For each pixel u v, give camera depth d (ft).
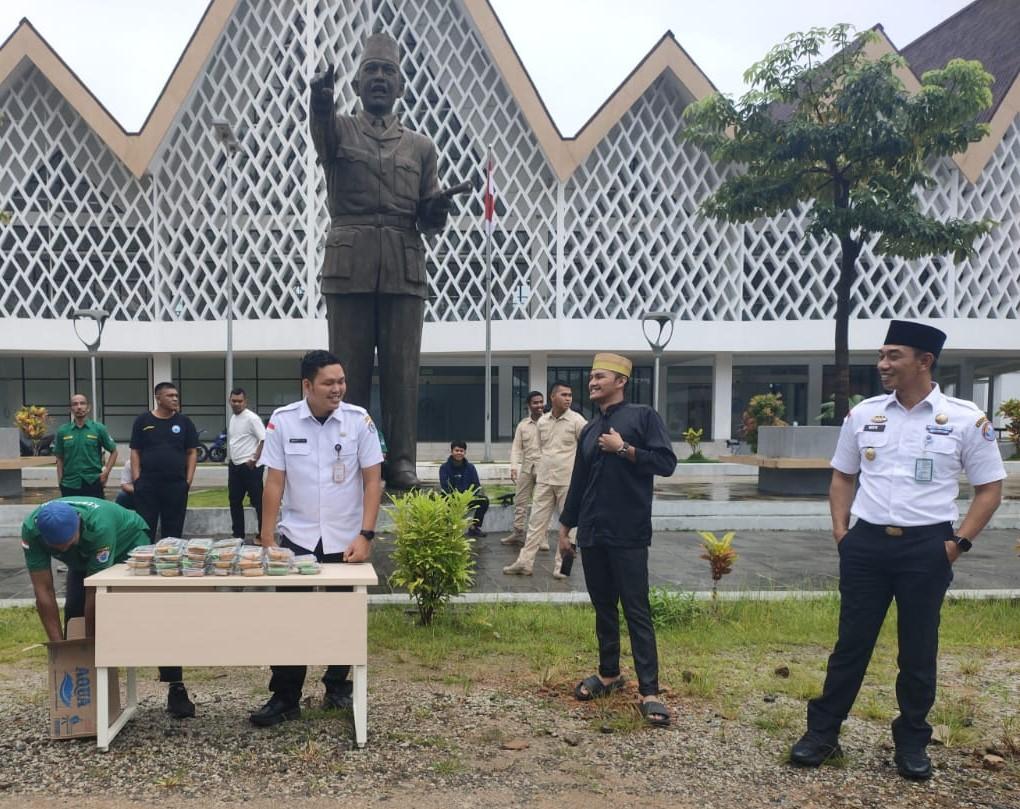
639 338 89.45
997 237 92.17
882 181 45.65
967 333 89.86
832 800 11.16
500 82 90.27
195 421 105.91
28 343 88.07
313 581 12.29
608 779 11.74
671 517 37.50
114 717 13.24
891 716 14.34
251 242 89.40
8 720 13.83
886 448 12.25
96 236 93.66
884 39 82.99
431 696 15.08
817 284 92.84
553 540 33.68
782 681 16.05
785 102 47.03
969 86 41.65
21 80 89.10
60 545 12.30
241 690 15.52
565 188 91.45
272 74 88.84
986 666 17.25
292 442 13.85
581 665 17.03
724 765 12.27
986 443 11.68
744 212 48.01
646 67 85.51
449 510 20.08
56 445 27.73
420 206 33.17
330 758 12.29
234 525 31.22
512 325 89.04
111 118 85.40
